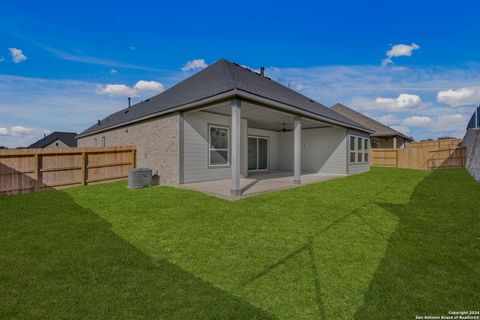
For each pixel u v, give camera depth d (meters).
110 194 7.68
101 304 2.49
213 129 10.14
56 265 3.27
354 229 4.71
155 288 2.78
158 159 10.02
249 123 13.11
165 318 2.30
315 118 10.57
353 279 2.99
